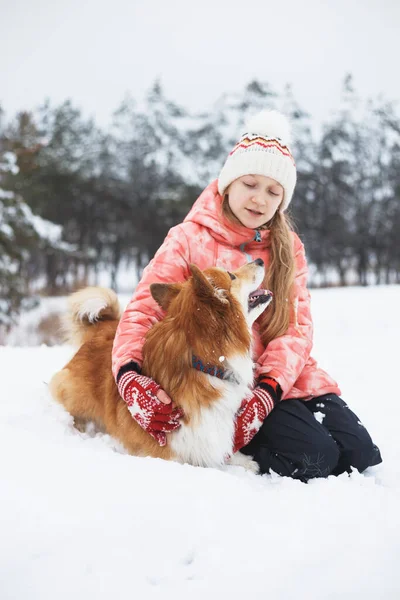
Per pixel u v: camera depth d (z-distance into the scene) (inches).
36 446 92.7
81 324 146.1
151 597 56.7
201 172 1396.4
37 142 869.2
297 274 125.8
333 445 102.2
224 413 101.4
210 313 98.3
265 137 115.6
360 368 205.8
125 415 110.3
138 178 1373.0
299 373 112.3
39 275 1181.7
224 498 77.5
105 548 63.7
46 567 60.3
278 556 63.9
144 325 112.3
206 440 100.5
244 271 109.1
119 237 1353.3
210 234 119.2
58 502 73.3
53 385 134.4
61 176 1258.6
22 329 682.8
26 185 1126.4
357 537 68.9
